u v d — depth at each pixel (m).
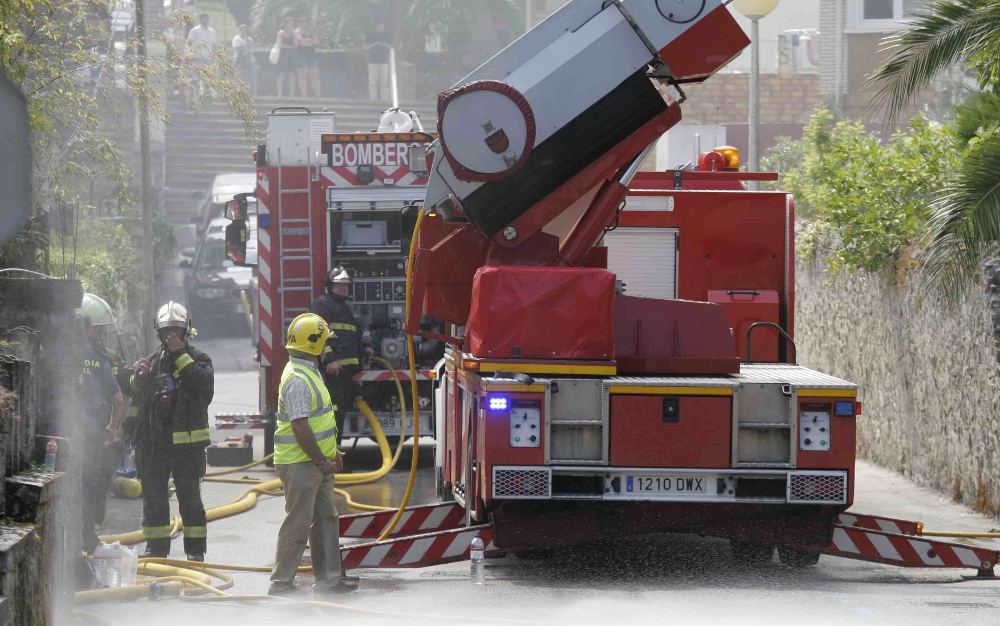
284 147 53.75
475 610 27.86
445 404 39.94
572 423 30.53
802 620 26.41
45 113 42.19
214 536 38.84
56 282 28.27
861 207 51.53
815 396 30.59
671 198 41.59
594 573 32.66
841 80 108.19
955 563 31.95
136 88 53.31
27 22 40.00
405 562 31.52
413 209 48.72
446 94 32.25
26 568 19.16
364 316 54.56
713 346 32.41
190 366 33.84
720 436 30.56
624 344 32.22
